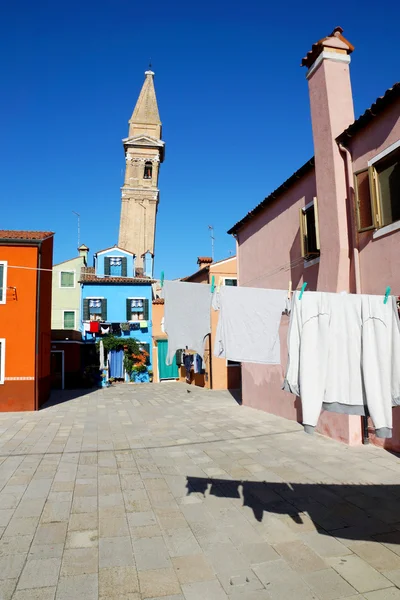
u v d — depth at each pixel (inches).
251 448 348.5
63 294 1167.0
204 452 340.5
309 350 176.9
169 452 343.6
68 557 168.1
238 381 895.1
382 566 158.2
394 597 139.1
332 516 206.1
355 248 347.6
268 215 540.1
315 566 159.3
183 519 205.9
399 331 179.6
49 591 144.1
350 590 143.5
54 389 907.4
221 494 241.4
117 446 367.6
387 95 301.7
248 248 607.5
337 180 362.9
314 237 419.8
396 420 314.0
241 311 194.4
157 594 142.4
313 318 179.0
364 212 335.9
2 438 405.1
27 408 585.9
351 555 167.2
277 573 155.0
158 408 606.9
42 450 354.6
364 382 176.2
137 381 1072.2
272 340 195.9
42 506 224.4
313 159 405.1
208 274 936.9
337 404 176.1
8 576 153.7
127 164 1817.2
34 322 606.2
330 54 379.2
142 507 222.5
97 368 1014.4
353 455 312.8
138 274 1278.3
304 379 174.9
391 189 315.9
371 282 333.1
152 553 171.3
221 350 190.7
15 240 609.0
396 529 189.8
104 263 1195.9
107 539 184.4
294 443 359.9
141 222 1781.5
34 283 614.5
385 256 318.3
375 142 330.0
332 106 372.2
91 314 1091.9
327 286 372.5
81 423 486.9
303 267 450.3
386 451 317.7
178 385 991.0
